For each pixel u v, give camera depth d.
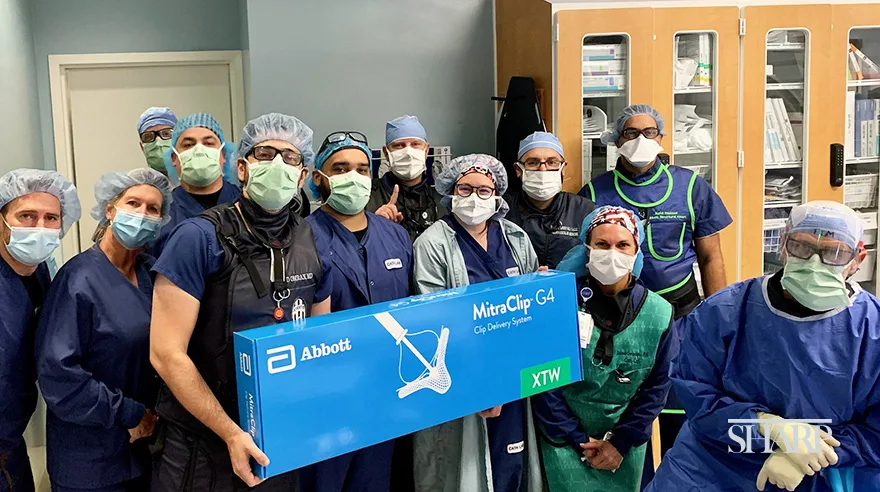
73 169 3.88
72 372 1.68
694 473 1.69
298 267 1.65
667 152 3.12
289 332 1.48
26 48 3.48
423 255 2.15
